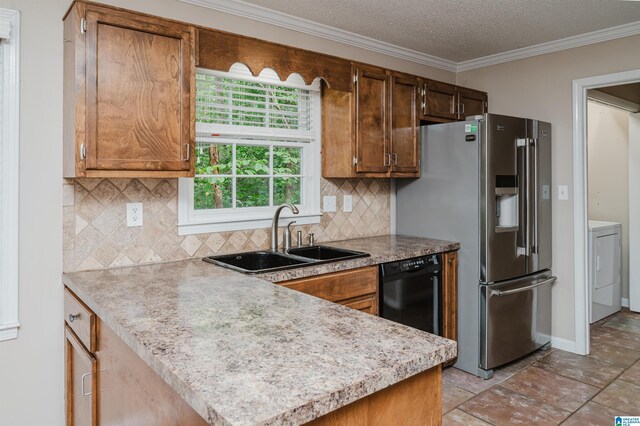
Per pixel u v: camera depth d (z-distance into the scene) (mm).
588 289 3412
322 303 1546
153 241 2395
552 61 3488
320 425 905
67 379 2084
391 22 2971
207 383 905
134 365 1324
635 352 3428
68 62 2002
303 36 2998
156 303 1546
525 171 3213
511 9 2764
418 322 2863
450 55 3754
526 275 3285
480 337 3006
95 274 2094
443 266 3035
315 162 3131
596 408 2555
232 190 2791
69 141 1984
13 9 1970
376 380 949
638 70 3064
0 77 1963
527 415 2484
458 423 2410
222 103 2693
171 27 2070
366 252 2740
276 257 2699
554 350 3486
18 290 2029
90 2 1853
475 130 3012
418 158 3344
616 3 2682
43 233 2078
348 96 2936
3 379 2006
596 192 4918
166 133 2068
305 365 998
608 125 4824
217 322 1319
